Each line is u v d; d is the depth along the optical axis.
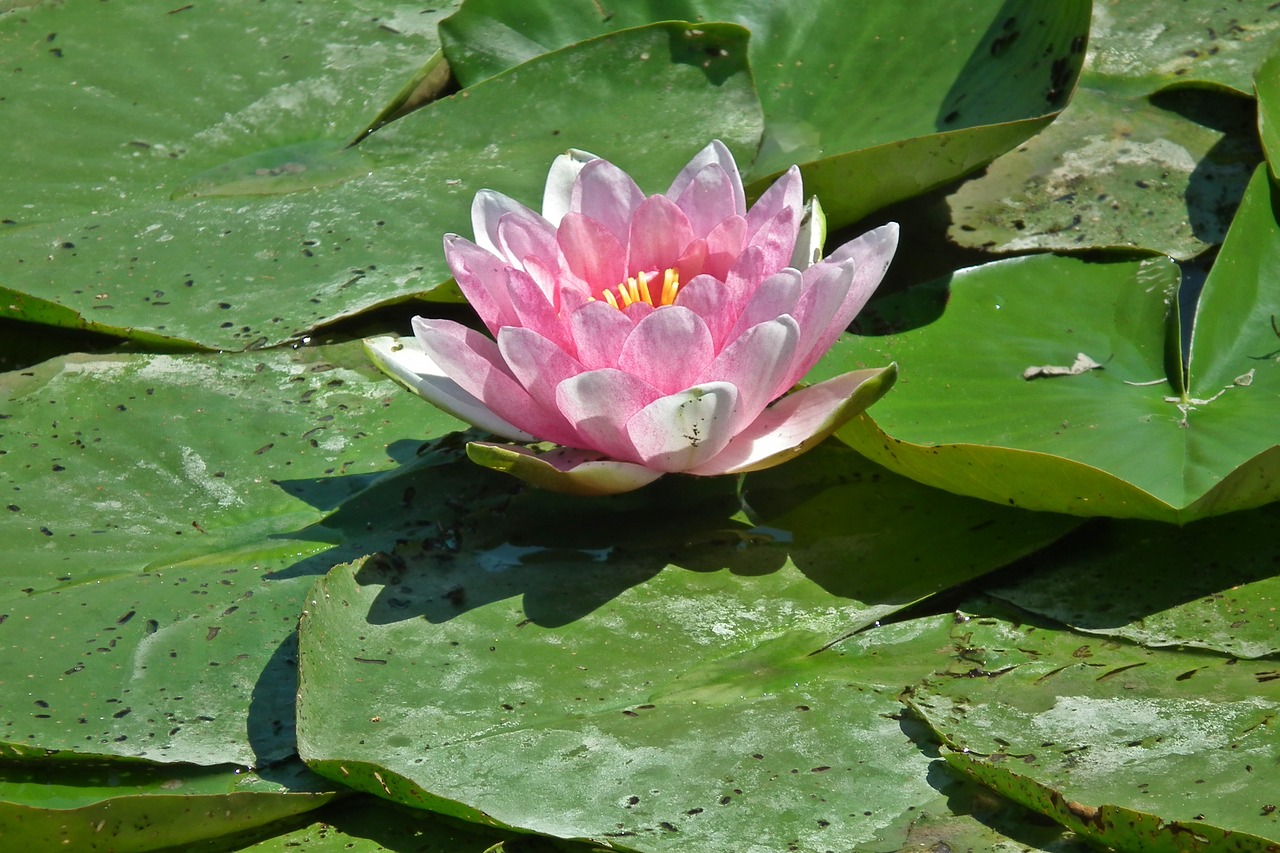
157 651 2.28
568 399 2.26
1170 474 2.29
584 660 2.27
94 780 2.25
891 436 2.29
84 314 2.38
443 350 2.28
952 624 2.28
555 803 2.23
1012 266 2.37
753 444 2.29
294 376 2.37
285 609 2.29
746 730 2.25
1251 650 2.26
